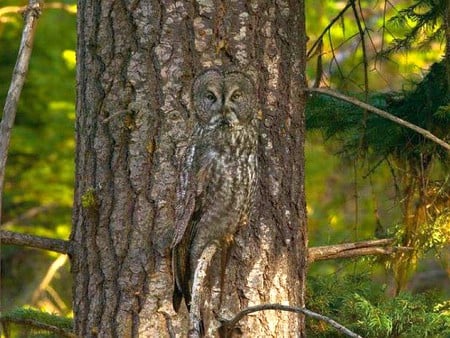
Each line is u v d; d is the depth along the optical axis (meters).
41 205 25.30
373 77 18.73
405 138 12.12
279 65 9.95
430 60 18.39
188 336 8.42
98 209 9.72
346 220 22.09
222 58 9.70
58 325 11.64
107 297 9.62
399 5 20.56
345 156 13.09
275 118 9.91
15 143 24.73
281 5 10.04
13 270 23.59
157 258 9.51
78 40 10.23
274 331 9.66
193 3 9.66
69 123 24.78
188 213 9.36
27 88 25.39
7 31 26.08
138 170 9.60
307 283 12.52
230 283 9.60
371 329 11.41
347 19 23.31
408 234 12.34
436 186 12.39
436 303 12.42
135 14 9.71
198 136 9.51
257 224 9.76
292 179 10.00
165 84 9.60
